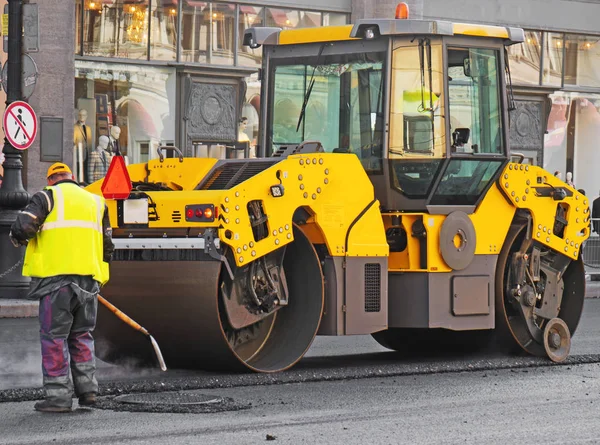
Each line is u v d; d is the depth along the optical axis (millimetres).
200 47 52094
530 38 61562
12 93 37875
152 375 22719
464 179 25719
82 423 17391
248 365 22719
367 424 17734
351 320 24078
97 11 49500
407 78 25250
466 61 25812
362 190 24281
